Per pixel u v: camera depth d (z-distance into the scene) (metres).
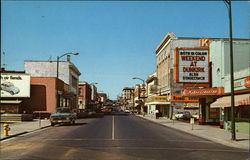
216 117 34.12
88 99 99.69
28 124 30.42
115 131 22.17
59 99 50.91
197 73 30.91
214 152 12.54
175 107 51.47
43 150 12.26
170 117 51.38
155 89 61.06
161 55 63.88
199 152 12.34
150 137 18.27
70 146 13.54
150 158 10.46
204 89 27.95
